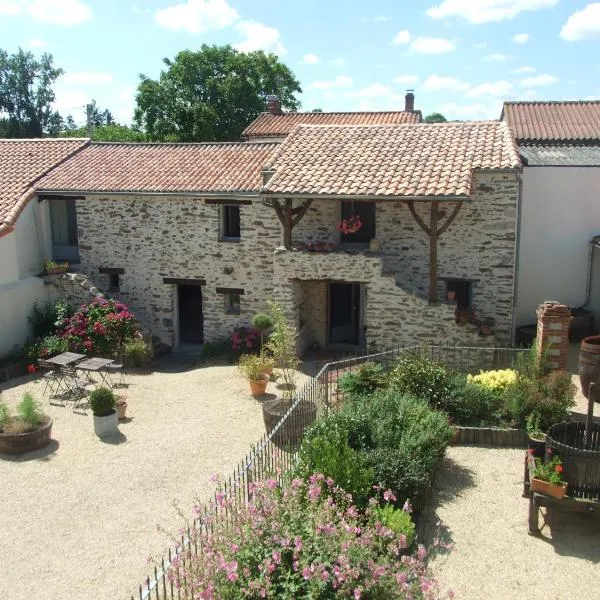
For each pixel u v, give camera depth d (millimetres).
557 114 21469
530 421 10164
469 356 14289
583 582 7109
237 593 5258
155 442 11359
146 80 39969
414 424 9414
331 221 16219
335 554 5465
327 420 9484
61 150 20141
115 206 17797
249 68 40906
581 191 16703
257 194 16188
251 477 7914
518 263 16344
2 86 49531
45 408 13234
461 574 7254
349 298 17344
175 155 19062
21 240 17422
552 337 11305
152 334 18047
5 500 9391
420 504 8539
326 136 17219
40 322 17156
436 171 14562
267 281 16984
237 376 14961
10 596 7168
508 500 8797
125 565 7668
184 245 17453
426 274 15766
